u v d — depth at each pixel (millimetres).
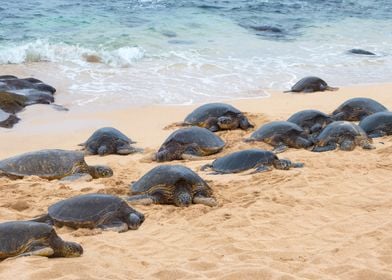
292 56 21875
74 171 10219
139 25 24234
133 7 27938
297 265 6082
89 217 7328
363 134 11680
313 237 7062
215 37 23484
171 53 20984
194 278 5754
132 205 8328
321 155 11094
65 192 9078
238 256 6402
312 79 17953
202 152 11469
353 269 5922
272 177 9562
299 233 7211
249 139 12125
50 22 23766
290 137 11844
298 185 9164
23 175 10008
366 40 24938
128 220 7504
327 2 33094
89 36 21969
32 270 5750
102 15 25672
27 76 18062
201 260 6277
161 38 22609
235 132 13344
